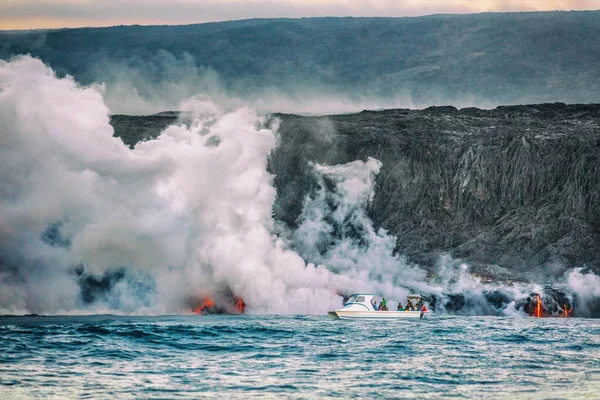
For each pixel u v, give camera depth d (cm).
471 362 12425
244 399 9675
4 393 9856
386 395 9962
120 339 14438
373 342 14650
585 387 10544
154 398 9675
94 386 10275
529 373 11500
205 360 12350
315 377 11019
